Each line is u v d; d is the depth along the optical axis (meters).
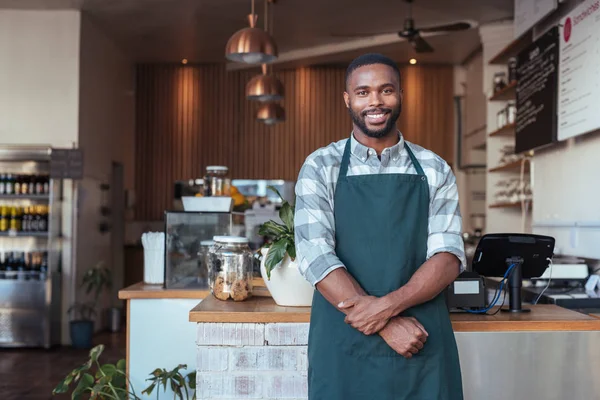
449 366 1.85
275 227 2.44
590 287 3.70
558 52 4.58
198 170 9.70
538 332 2.21
